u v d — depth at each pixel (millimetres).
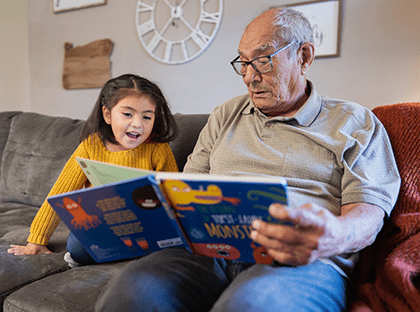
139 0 2498
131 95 1033
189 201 608
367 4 1890
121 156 1117
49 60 2918
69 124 1734
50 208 1062
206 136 1111
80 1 2707
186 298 690
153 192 616
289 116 1000
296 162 889
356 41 1935
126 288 652
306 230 539
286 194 531
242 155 959
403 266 698
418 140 916
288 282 649
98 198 656
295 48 937
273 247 562
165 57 2459
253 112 1036
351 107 941
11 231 1292
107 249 779
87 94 2771
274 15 930
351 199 801
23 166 1717
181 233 671
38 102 3020
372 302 712
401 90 1866
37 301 797
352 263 820
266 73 922
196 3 2328
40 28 2918
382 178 854
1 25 2770
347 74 1974
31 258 1001
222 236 647
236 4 2201
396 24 1838
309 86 1023
